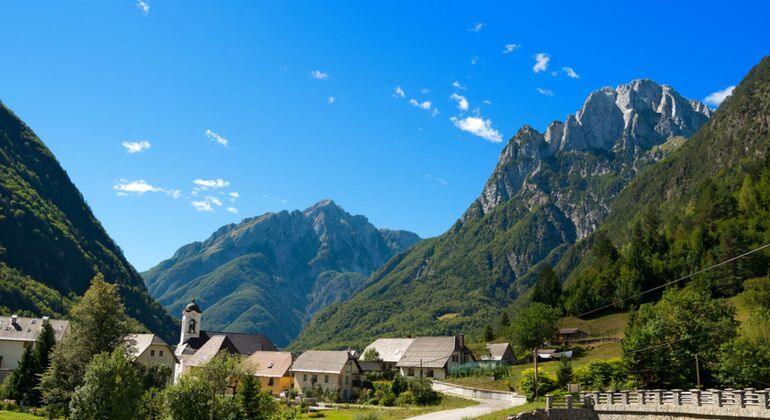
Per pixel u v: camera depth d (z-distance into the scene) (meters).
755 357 60.75
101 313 79.38
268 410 72.69
